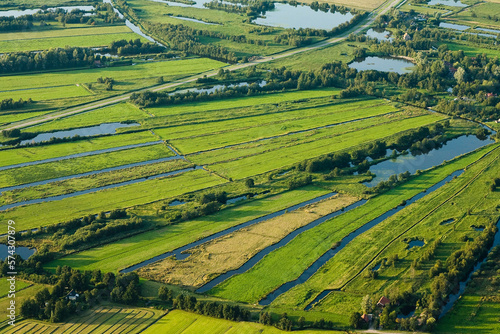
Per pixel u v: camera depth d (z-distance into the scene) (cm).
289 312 19288
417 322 18375
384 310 18725
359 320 18512
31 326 18450
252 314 19150
